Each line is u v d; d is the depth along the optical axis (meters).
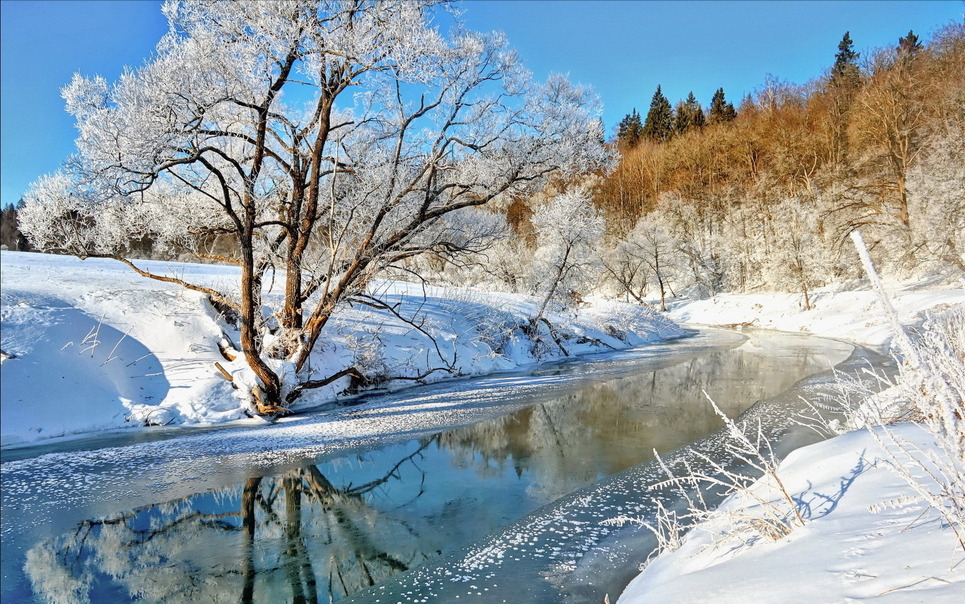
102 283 15.33
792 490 3.92
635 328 29.64
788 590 2.42
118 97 10.87
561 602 4.31
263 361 12.87
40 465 8.91
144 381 12.25
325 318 13.59
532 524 5.98
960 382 2.63
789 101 51.09
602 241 46.78
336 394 14.48
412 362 17.27
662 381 15.85
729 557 3.26
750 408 11.30
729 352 22.44
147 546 6.11
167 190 15.04
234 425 11.72
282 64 13.00
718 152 51.69
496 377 17.91
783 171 42.78
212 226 15.66
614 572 4.74
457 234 17.12
